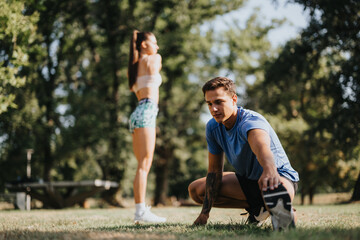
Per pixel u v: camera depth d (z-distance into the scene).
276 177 2.28
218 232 2.48
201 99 19.22
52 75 17.39
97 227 3.22
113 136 16.97
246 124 2.58
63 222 3.96
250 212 3.09
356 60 11.59
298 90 15.12
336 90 12.01
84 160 19.92
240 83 18.28
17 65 6.38
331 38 11.92
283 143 15.38
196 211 6.71
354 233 2.10
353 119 11.59
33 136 16.94
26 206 12.80
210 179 3.07
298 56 13.08
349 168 14.95
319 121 12.66
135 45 3.83
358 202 10.78
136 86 3.76
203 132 19.88
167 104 19.17
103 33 17.52
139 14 17.34
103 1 16.95
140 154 3.59
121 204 17.66
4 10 6.24
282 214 2.22
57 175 21.56
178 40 17.30
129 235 2.29
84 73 18.77
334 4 10.96
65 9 15.80
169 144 19.08
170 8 17.27
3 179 17.78
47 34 15.35
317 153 13.91
